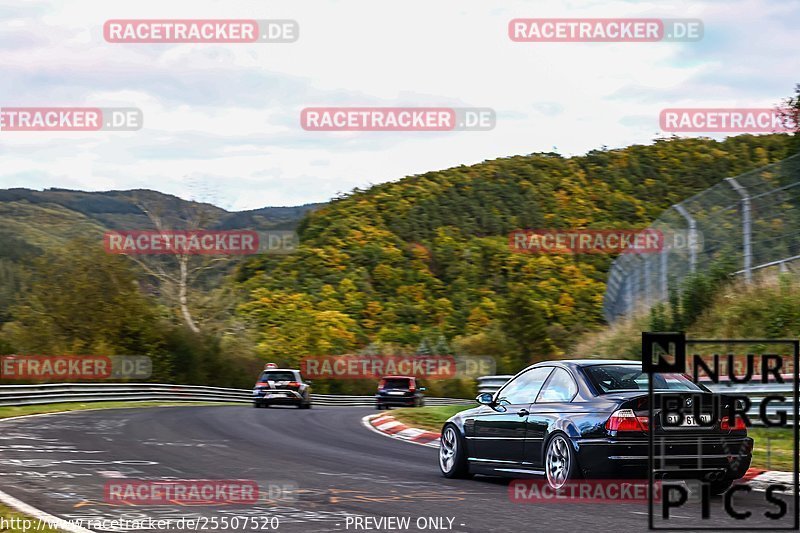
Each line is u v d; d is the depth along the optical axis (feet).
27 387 198.90
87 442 104.99
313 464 84.43
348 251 615.98
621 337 174.70
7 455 89.56
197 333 360.48
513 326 372.17
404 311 562.66
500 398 73.15
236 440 110.42
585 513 55.98
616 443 60.39
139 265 372.79
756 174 158.51
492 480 74.28
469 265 598.34
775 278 144.56
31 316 318.86
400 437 120.78
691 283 156.66
